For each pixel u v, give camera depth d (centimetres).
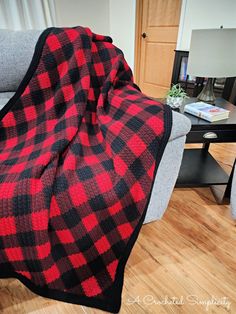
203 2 217
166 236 104
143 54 296
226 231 107
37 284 73
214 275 88
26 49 98
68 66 88
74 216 68
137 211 76
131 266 91
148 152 73
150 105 80
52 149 73
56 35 88
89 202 68
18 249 67
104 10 266
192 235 105
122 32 288
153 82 302
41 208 63
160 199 95
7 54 97
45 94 90
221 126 106
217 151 177
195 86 209
